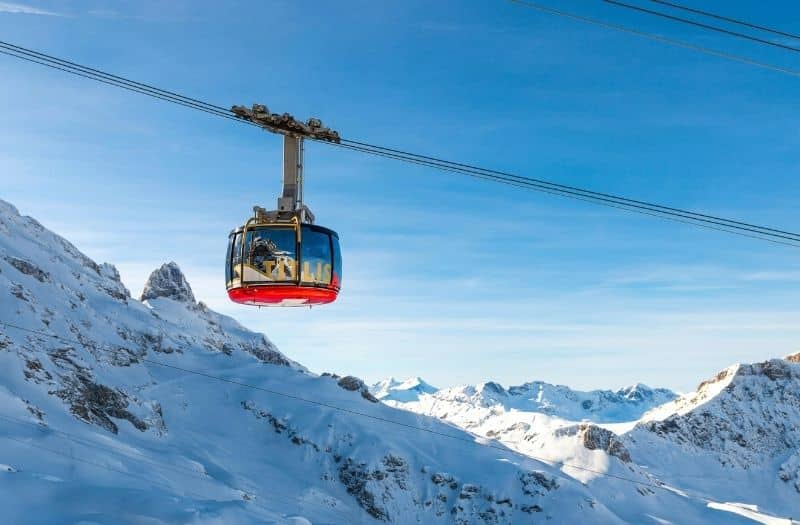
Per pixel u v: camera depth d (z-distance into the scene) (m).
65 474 107.25
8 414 161.62
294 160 26.34
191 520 33.88
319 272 27.03
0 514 34.09
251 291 27.03
